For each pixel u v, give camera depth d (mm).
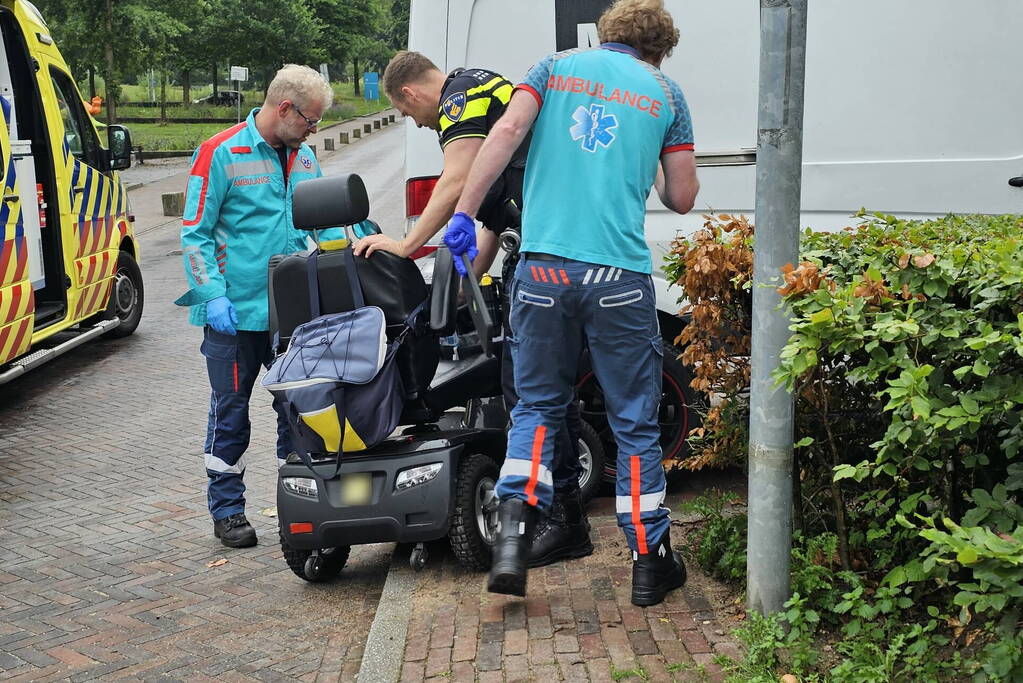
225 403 5133
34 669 3932
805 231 4090
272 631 4195
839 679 3049
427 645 3596
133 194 26281
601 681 3246
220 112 54031
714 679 3207
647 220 5348
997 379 2896
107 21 35938
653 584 3709
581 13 5273
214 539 5309
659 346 3711
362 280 4254
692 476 5492
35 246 8336
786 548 3408
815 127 5199
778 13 3217
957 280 3129
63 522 5633
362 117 58781
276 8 56125
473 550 4176
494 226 4250
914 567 3160
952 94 5066
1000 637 2898
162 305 12570
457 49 5359
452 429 4520
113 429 7516
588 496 5016
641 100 3555
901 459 3127
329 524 4184
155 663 3949
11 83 8039
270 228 5039
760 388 3365
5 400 8430
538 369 3688
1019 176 5035
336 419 4047
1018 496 3201
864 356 3402
